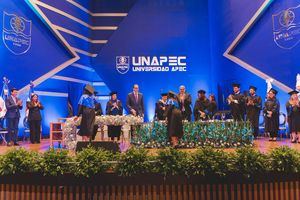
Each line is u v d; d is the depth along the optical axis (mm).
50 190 4332
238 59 12016
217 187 4312
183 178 4305
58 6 12242
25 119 10594
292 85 9695
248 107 10164
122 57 14109
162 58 14109
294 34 9594
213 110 10234
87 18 13953
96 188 4316
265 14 10742
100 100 14102
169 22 14250
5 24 10164
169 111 7473
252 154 4301
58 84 12344
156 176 4305
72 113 12734
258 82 11086
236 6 11922
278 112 9445
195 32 14250
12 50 10398
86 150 4445
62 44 12305
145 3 14273
